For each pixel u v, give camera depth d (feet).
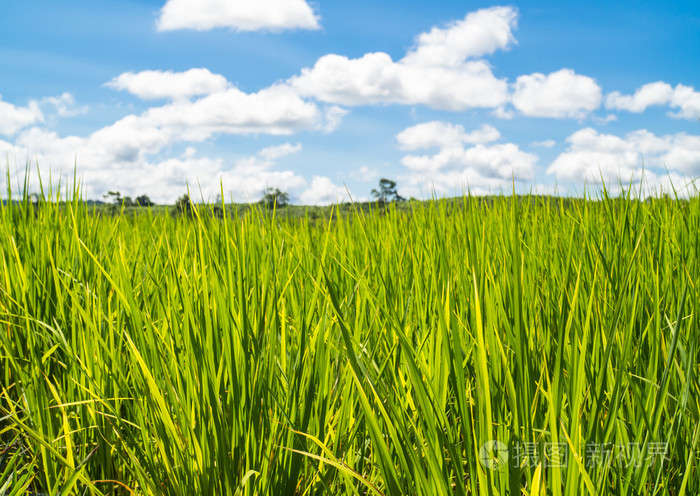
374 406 4.37
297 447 4.28
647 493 3.87
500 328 4.31
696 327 4.76
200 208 5.85
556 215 11.69
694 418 4.22
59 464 5.14
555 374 3.13
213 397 4.07
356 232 11.12
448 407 4.93
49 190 9.56
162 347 4.98
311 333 5.38
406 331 5.08
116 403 5.03
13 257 7.45
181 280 5.28
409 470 3.52
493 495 3.15
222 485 4.06
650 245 7.33
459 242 9.10
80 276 6.91
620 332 4.82
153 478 4.24
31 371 5.96
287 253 7.57
